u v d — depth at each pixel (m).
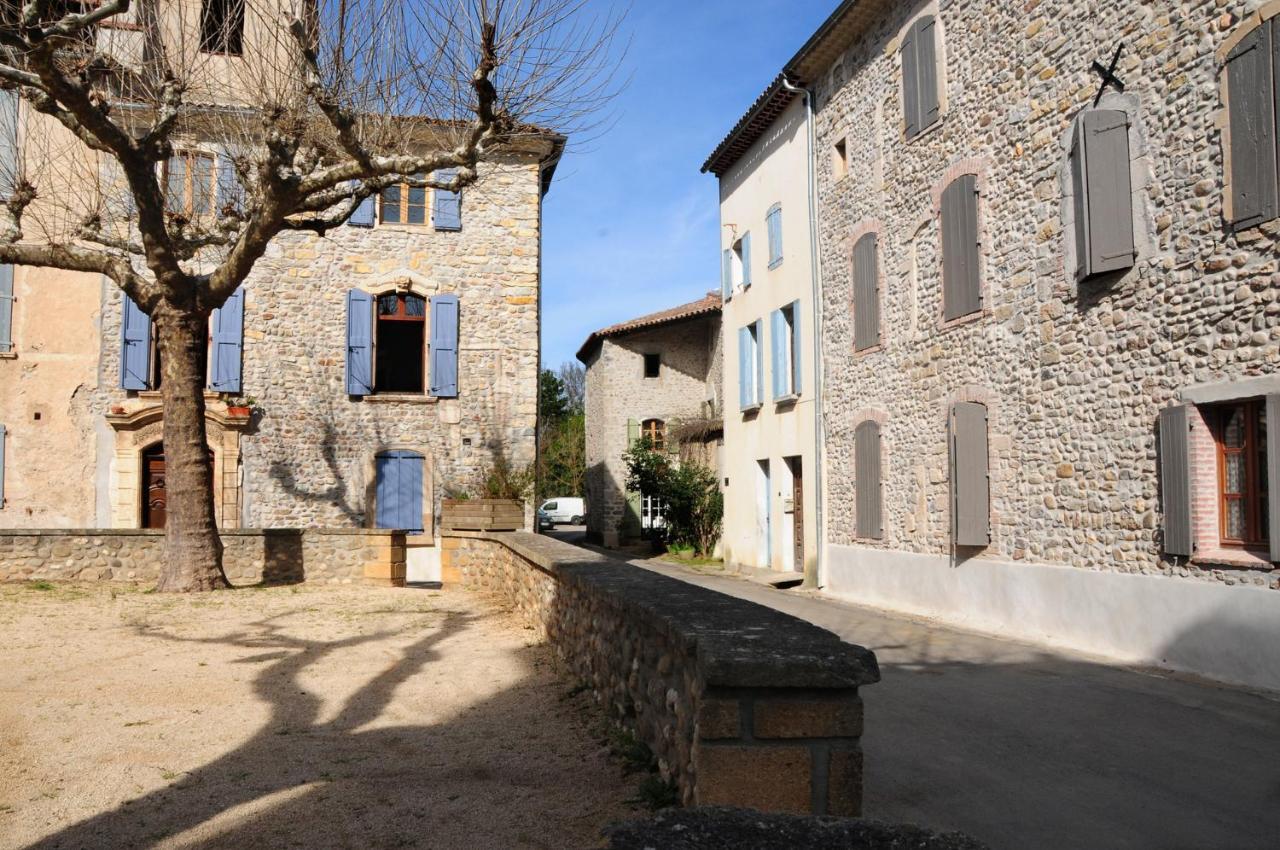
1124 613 8.93
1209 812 4.33
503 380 17.58
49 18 9.80
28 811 3.85
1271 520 7.27
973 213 11.65
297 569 12.64
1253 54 7.56
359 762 4.55
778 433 18.12
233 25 11.37
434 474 17.19
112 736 4.89
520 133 10.42
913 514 13.09
